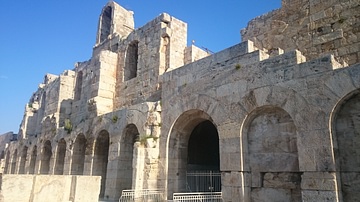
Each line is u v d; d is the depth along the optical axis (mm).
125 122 20984
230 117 14570
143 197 16781
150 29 24422
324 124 11211
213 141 23859
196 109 16531
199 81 16719
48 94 36719
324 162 10977
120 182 20578
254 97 13719
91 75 29406
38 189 10305
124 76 26234
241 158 13734
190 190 17906
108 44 29891
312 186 11133
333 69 11344
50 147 33625
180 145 18203
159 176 17625
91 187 11352
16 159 40844
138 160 17734
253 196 13500
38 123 40719
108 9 34094
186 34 24406
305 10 17359
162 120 18594
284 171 12672
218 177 19031
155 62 23031
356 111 10953
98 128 23906
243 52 14938
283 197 12570
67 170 26703
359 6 15133
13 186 9875
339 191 10633
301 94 12070
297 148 12164
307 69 12078
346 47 15203
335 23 15891
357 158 10672
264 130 13695
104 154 24484
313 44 16578
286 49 17797
